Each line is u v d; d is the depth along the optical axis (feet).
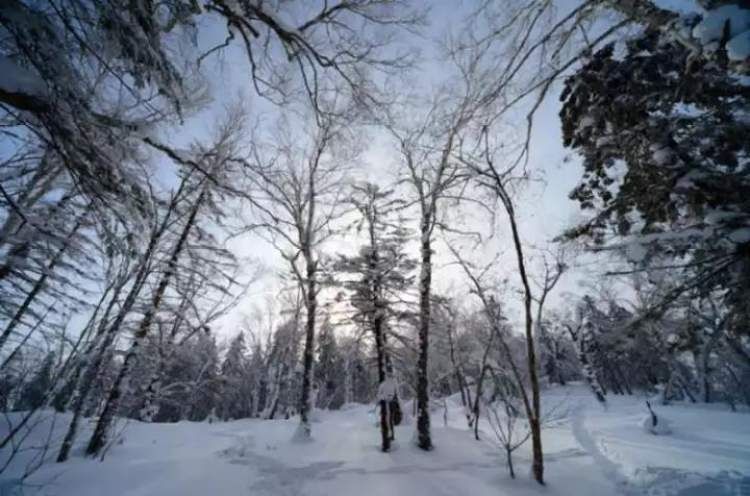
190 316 48.73
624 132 17.80
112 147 12.42
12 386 12.84
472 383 70.49
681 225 17.89
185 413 96.02
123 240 14.16
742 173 16.16
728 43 8.78
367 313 43.52
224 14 13.38
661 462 27.27
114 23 10.42
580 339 79.82
